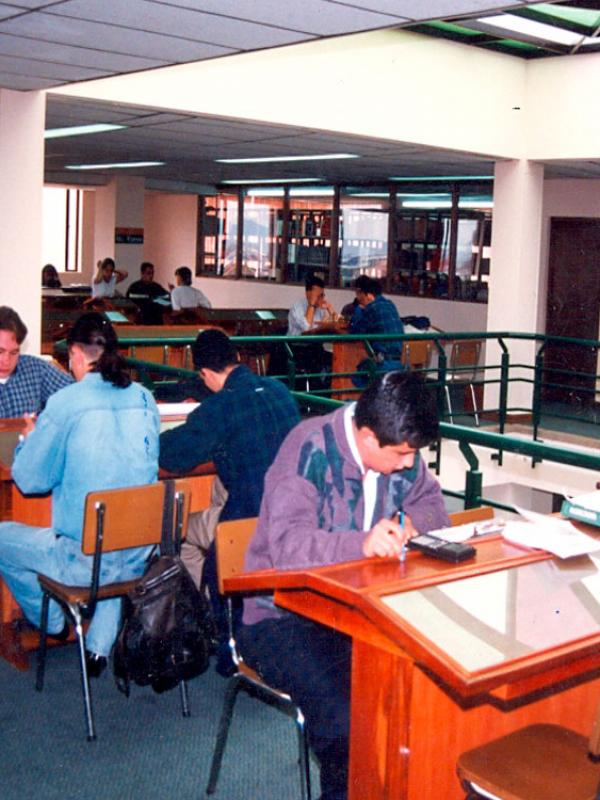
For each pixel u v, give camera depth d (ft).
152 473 11.11
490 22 25.46
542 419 32.48
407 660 6.52
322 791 7.67
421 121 28.07
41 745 10.25
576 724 8.20
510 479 29.12
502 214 31.40
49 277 48.16
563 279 38.37
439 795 7.19
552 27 25.98
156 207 60.34
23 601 11.61
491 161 32.94
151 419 11.28
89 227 63.57
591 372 37.55
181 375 18.80
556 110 29.91
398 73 27.32
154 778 9.66
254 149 33.47
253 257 53.16
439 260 42.75
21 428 13.50
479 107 29.43
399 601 6.15
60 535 11.05
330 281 48.16
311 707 7.70
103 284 43.98
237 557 9.06
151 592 9.97
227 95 24.32
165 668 9.90
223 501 12.45
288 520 7.52
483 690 5.49
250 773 9.82
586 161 30.35
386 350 26.03
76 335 11.44
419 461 8.42
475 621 6.07
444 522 8.45
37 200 21.12
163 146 34.32
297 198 49.90
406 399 7.30
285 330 39.55
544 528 7.73
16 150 20.74
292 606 7.06
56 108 25.05
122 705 11.23
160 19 13.80
